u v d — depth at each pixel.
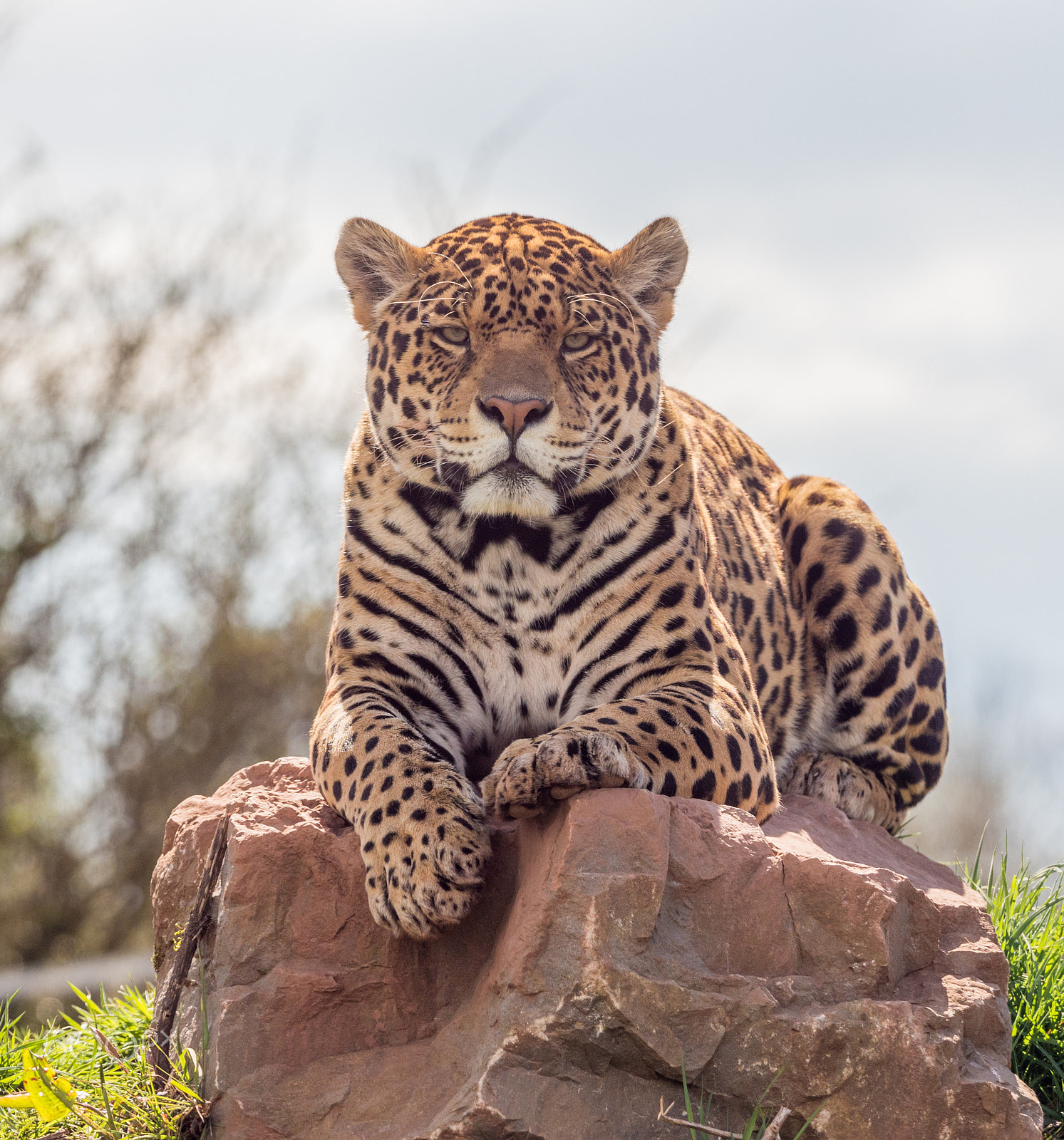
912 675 16.64
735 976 10.19
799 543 16.86
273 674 48.44
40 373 47.97
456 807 10.90
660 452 13.77
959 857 17.16
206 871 12.02
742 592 15.52
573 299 13.17
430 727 13.30
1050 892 14.97
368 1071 10.91
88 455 48.12
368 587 13.35
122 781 48.06
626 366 13.41
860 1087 10.12
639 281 14.23
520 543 13.00
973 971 11.16
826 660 16.59
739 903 10.60
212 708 48.25
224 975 11.41
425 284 13.48
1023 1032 12.80
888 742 16.69
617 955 10.05
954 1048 10.20
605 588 13.10
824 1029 10.12
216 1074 10.97
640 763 11.15
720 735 12.03
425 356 13.15
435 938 10.94
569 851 10.22
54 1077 11.45
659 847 10.30
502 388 12.41
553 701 13.45
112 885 48.19
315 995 11.22
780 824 13.02
